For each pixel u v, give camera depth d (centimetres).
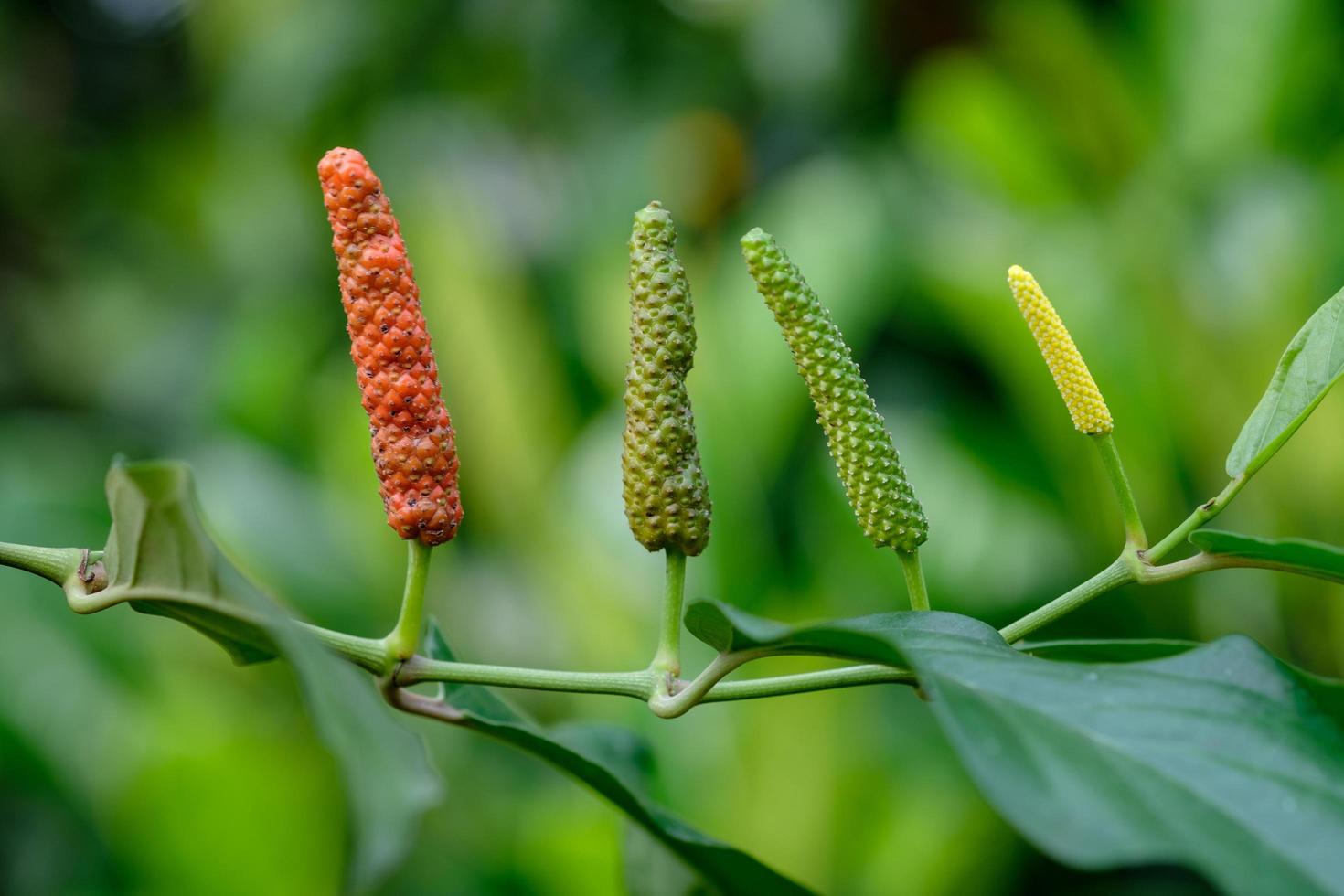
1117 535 102
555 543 108
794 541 108
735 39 149
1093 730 53
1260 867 51
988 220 115
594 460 108
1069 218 112
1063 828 51
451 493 56
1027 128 112
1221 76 112
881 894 91
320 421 129
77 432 149
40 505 106
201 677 105
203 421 134
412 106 154
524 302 123
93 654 99
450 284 112
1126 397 99
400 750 52
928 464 105
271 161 157
